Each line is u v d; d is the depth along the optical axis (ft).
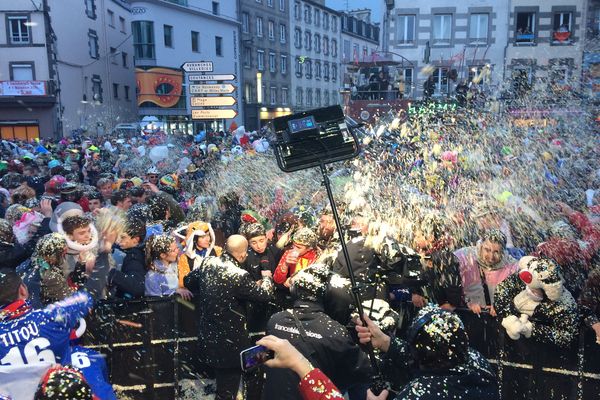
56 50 93.09
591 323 9.62
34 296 10.05
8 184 24.50
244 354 5.27
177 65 118.83
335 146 9.14
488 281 11.64
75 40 99.55
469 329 10.89
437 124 37.42
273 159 38.04
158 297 12.07
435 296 10.93
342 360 9.09
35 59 90.74
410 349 6.34
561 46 67.26
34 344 8.08
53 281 10.09
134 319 11.97
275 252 14.21
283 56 155.22
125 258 12.73
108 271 12.29
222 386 11.02
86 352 9.48
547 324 9.89
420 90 67.00
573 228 15.78
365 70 50.88
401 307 11.25
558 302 9.78
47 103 91.50
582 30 66.69
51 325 8.30
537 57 67.62
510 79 65.31
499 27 67.97
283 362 5.37
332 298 9.69
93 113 105.19
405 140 31.76
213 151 45.39
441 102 40.34
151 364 12.12
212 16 126.82
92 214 16.72
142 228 13.02
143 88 113.29
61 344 8.46
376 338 7.98
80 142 68.54
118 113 116.16
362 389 10.02
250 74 141.28
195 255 13.14
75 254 11.98
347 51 193.26
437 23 68.90
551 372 10.09
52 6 92.07
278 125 9.27
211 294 10.80
